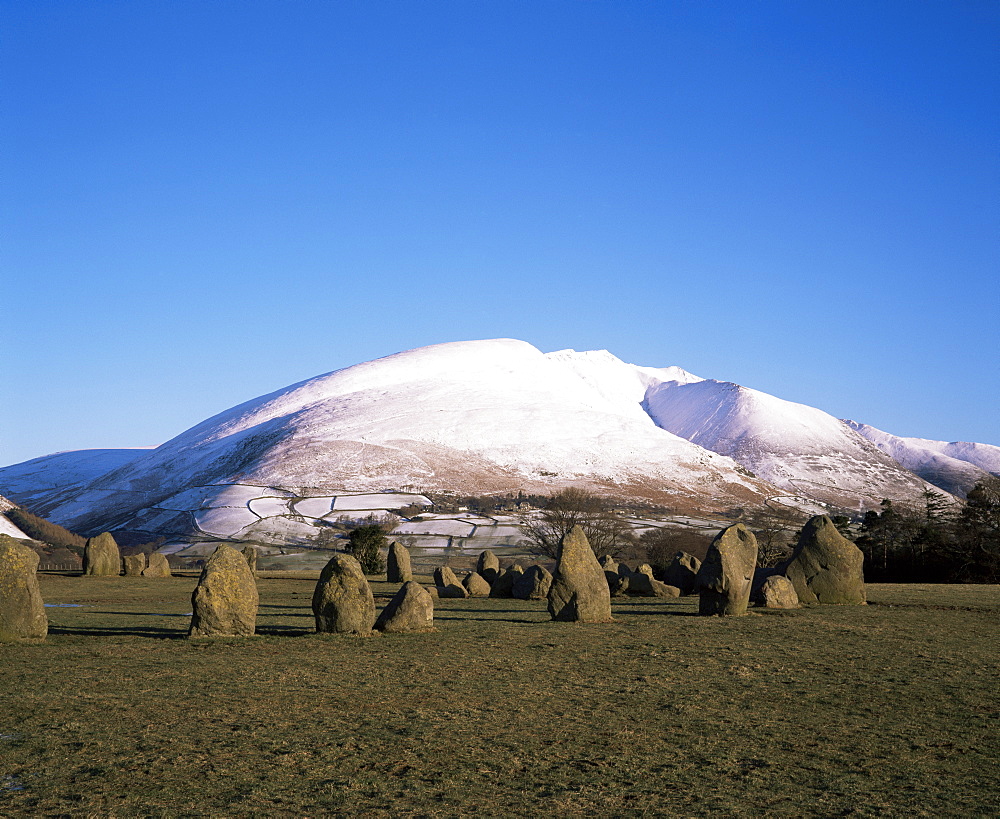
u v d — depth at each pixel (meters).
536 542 116.94
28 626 22.56
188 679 17.58
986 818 10.45
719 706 15.68
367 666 19.14
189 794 10.87
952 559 71.19
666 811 10.55
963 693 16.83
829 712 15.32
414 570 106.25
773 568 35.59
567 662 19.88
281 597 42.31
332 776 11.61
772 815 10.48
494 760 12.37
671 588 42.41
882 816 10.48
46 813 10.20
